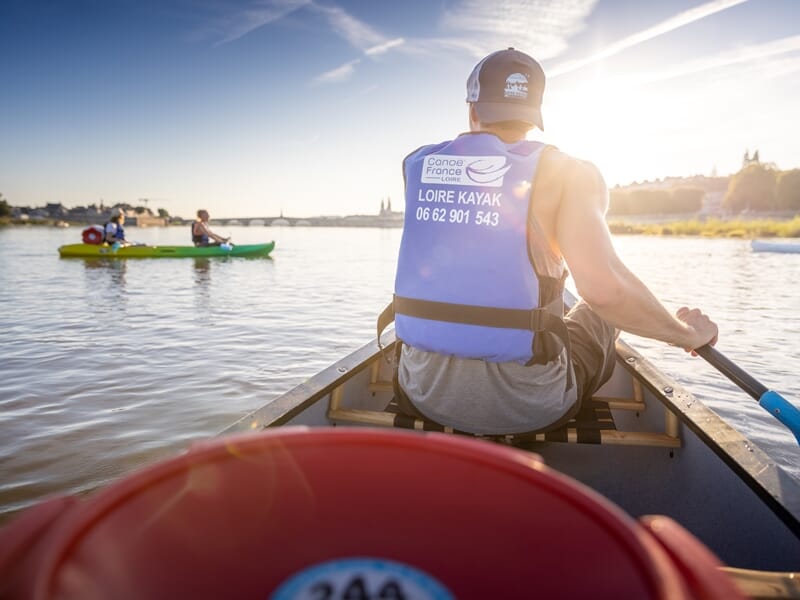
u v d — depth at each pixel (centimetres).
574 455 203
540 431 169
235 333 717
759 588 96
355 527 44
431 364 167
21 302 951
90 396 475
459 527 45
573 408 173
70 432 402
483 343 157
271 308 907
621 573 40
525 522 44
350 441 49
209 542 42
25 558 40
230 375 534
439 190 160
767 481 143
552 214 151
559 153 152
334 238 4888
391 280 1320
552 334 160
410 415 184
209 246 1862
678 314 179
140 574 38
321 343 665
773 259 2033
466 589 40
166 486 45
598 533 43
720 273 1477
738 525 156
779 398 161
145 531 41
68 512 46
